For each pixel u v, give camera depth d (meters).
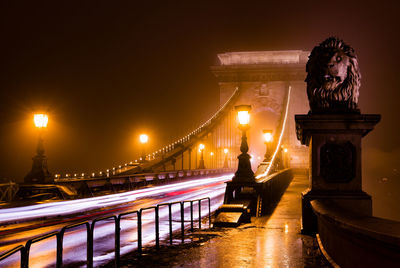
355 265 4.54
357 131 7.66
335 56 7.67
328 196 7.61
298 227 9.80
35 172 17.83
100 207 15.98
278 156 31.89
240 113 13.30
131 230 10.80
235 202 12.12
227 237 8.58
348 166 7.68
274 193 16.80
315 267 5.88
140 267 6.33
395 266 3.59
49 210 14.72
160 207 16.80
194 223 11.96
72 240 9.47
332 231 5.72
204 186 31.19
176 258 6.75
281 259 6.40
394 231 3.63
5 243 9.12
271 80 95.88
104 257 7.38
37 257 7.62
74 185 19.86
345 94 7.77
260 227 9.90
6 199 16.69
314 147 7.75
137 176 27.55
